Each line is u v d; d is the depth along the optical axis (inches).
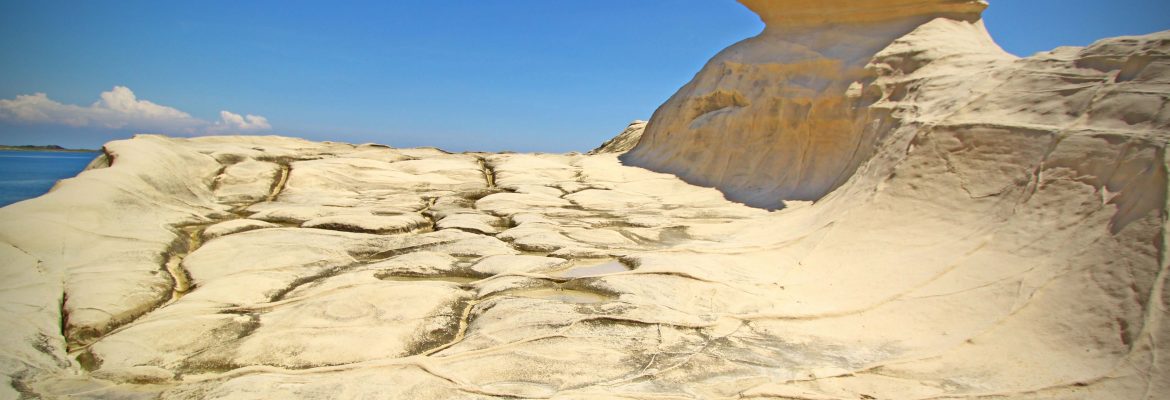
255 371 163.6
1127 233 187.0
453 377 161.0
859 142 384.8
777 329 194.2
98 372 161.9
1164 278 167.6
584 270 261.4
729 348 180.4
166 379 160.7
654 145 617.6
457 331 195.2
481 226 337.7
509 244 301.3
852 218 279.1
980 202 245.4
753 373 164.2
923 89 354.9
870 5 459.8
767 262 266.5
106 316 196.4
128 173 330.3
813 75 456.4
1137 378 147.2
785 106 460.1
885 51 416.8
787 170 438.9
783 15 521.0
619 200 436.8
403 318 200.5
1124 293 171.0
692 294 224.1
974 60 359.6
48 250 233.9
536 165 582.9
